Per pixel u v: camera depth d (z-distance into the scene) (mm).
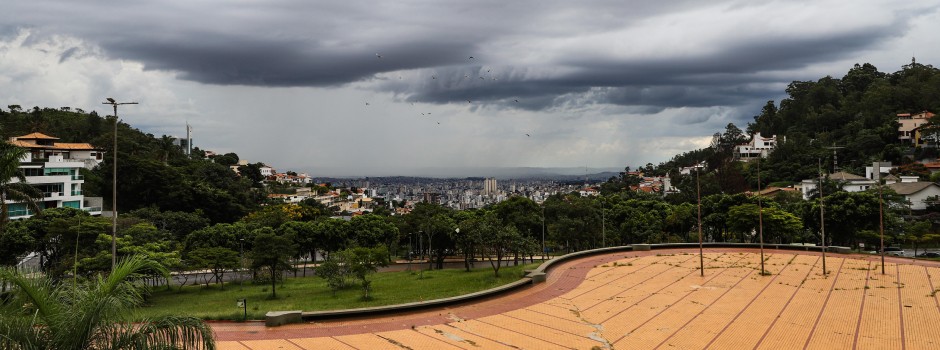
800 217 67938
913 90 152500
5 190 36719
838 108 168750
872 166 116000
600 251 55531
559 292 37750
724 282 40719
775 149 145750
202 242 66625
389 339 26422
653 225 79500
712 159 161500
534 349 25250
